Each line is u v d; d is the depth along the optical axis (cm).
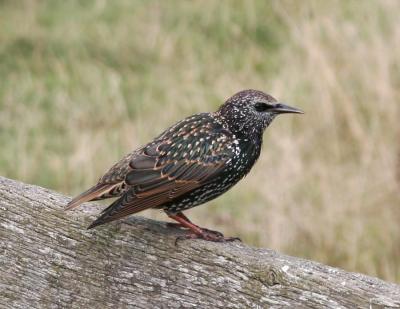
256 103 715
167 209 695
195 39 1638
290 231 1091
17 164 1313
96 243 585
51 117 1449
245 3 1692
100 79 1538
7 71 1584
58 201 603
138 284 571
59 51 1625
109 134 1380
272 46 1603
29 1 1783
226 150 696
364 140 1224
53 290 596
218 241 608
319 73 1338
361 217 1114
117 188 656
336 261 1080
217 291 541
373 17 1459
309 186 1162
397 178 1148
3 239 611
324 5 1552
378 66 1327
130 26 1683
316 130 1274
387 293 491
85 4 1784
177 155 677
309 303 505
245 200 1175
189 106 1426
